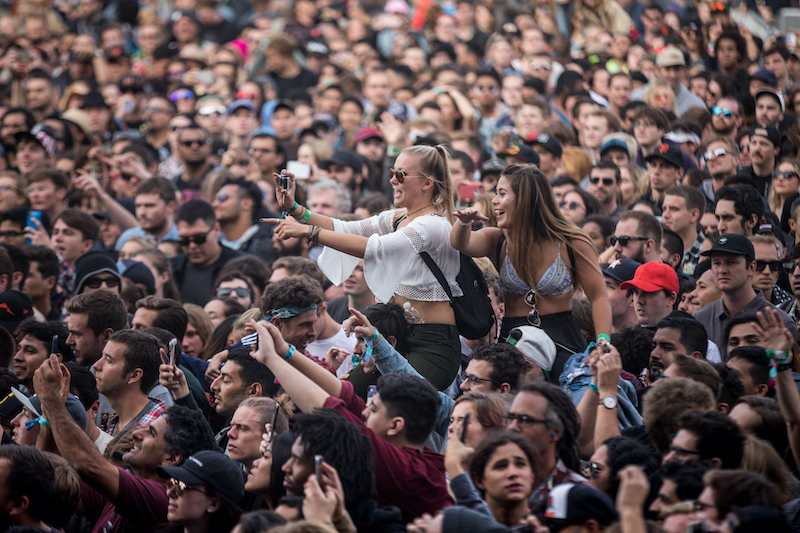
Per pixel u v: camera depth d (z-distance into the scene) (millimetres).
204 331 25828
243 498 16078
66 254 31609
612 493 14664
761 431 15961
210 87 53312
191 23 65062
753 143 31516
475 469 13664
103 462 16375
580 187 31391
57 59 67375
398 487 14930
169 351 20594
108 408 22344
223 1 77938
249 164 39688
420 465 15266
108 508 17594
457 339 19688
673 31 52156
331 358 19797
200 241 31625
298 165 36844
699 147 34469
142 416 20141
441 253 19250
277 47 57531
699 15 56656
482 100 47344
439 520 12523
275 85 57188
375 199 32531
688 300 24797
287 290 21500
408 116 45094
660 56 42031
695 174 31328
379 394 15758
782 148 32969
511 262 19422
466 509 12625
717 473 12602
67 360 23906
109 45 67125
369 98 51062
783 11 56969
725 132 36500
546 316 19625
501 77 53469
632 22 60156
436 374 19141
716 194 26984
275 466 15047
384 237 18859
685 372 17094
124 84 51844
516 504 13422
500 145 35188
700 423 14164
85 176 34781
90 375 20406
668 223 28203
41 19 69688
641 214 25312
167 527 15961
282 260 27125
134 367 20297
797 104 38281
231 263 29562
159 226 35281
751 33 51812
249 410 17453
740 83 43469
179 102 50938
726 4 51500
